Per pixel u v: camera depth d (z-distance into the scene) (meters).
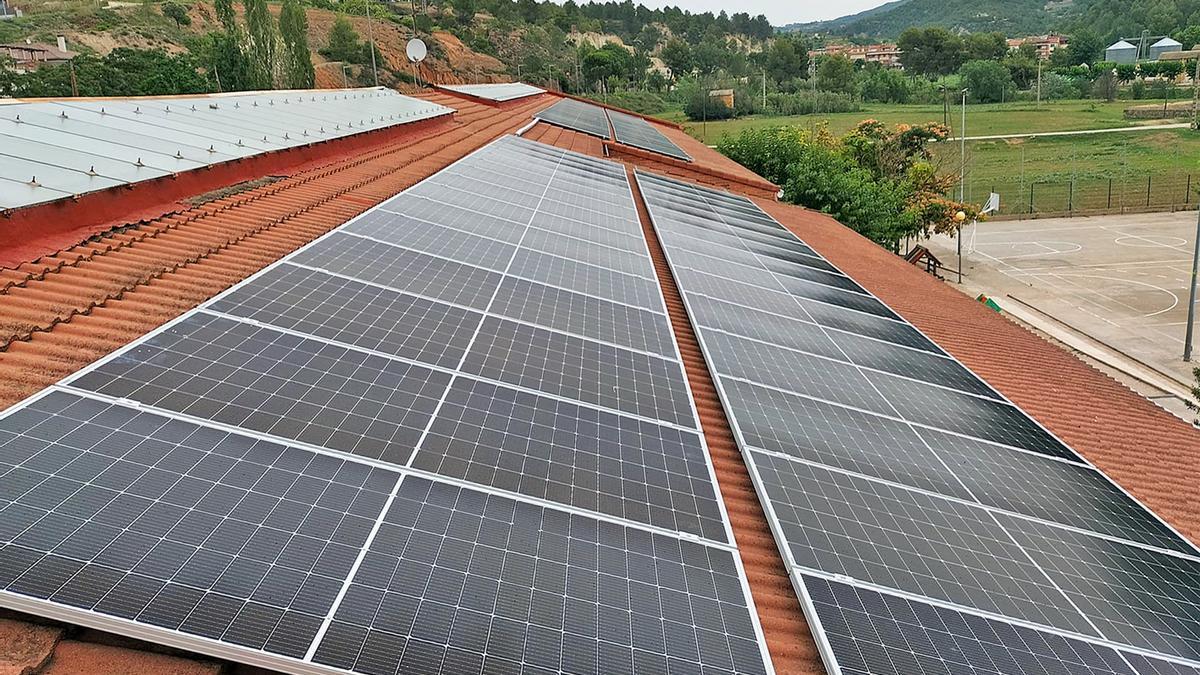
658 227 16.83
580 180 20.97
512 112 38.19
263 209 11.91
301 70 75.44
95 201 9.85
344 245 9.56
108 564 3.86
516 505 5.43
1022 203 77.25
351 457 5.31
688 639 4.72
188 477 4.62
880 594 5.66
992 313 19.16
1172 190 77.94
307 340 6.83
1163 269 50.62
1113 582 6.57
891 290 18.06
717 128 116.12
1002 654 5.30
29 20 93.12
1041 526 7.33
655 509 6.00
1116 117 123.25
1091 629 5.82
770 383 9.20
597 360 8.56
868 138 61.03
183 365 5.86
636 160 31.75
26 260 8.15
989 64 154.25
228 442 5.06
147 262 8.77
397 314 8.02
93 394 5.17
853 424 8.69
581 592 4.79
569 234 14.27
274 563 4.18
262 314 7.07
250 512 4.49
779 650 5.35
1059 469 8.92
